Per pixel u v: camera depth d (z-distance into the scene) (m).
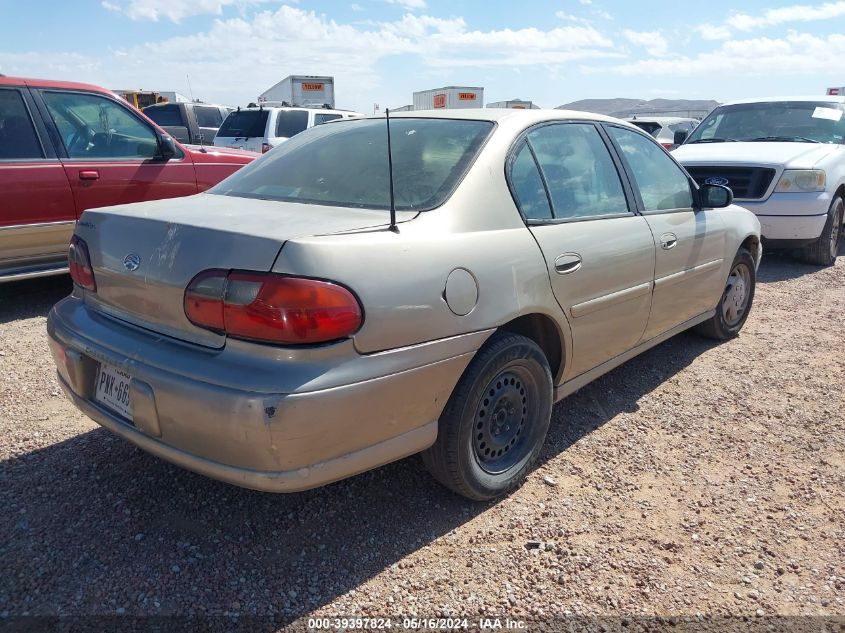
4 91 5.51
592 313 3.33
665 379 4.50
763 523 2.93
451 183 2.83
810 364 4.82
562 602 2.43
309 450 2.25
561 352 3.22
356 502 2.97
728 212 4.86
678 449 3.56
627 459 3.44
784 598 2.49
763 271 7.94
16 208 5.45
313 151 3.35
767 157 7.84
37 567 2.51
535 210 3.09
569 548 2.72
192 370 2.28
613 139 3.84
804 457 3.51
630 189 3.80
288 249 2.21
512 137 3.13
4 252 5.48
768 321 5.87
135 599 2.37
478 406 2.80
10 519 2.77
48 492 2.96
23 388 4.02
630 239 3.57
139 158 6.28
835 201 8.05
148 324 2.56
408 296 2.41
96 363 2.70
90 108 6.02
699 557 2.70
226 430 2.21
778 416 3.98
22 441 3.38
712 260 4.52
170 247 2.45
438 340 2.52
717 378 4.54
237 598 2.39
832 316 6.04
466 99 24.80
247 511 2.88
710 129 9.53
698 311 4.59
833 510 3.04
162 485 3.04
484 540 2.75
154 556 2.58
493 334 2.82
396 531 2.79
